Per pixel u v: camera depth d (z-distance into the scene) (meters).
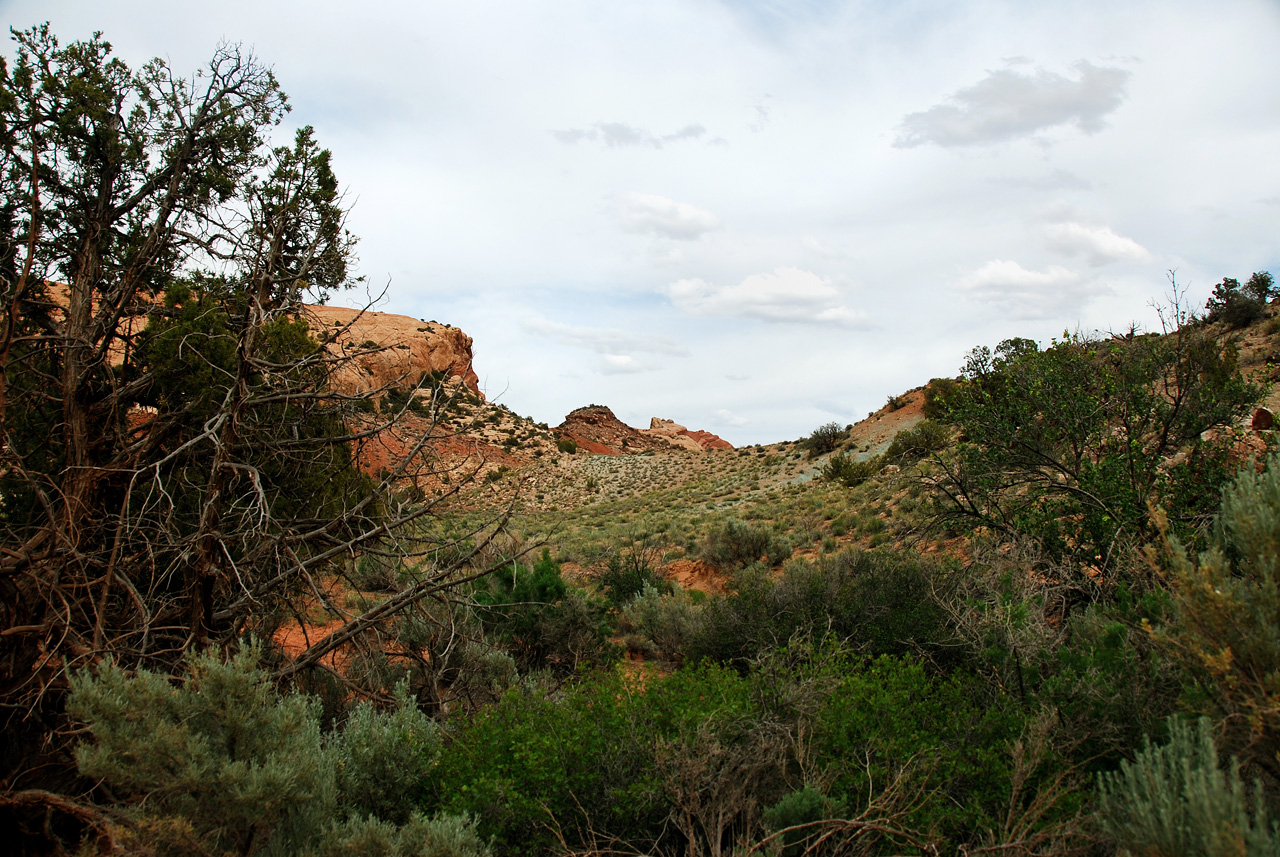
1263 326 21.95
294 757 3.69
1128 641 4.93
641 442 133.62
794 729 4.48
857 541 18.27
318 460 6.80
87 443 5.61
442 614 7.33
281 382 6.12
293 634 9.66
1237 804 2.57
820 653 5.82
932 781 4.02
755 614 8.78
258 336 6.05
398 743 4.54
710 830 3.71
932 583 7.21
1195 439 8.38
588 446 114.00
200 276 7.00
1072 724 4.36
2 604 4.63
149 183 6.06
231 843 3.55
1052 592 6.84
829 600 8.48
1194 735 3.31
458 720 5.13
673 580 17.41
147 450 5.84
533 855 3.81
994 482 9.61
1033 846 3.33
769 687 4.89
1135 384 8.97
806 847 3.50
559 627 9.57
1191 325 8.66
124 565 5.60
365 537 5.69
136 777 3.38
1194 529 6.93
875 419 56.47
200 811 3.46
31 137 5.72
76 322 5.67
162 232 5.88
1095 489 8.16
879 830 3.34
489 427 75.00
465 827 3.76
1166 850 2.65
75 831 4.33
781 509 30.42
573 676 5.90
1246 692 3.25
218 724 3.73
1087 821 3.20
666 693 5.07
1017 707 4.81
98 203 5.93
